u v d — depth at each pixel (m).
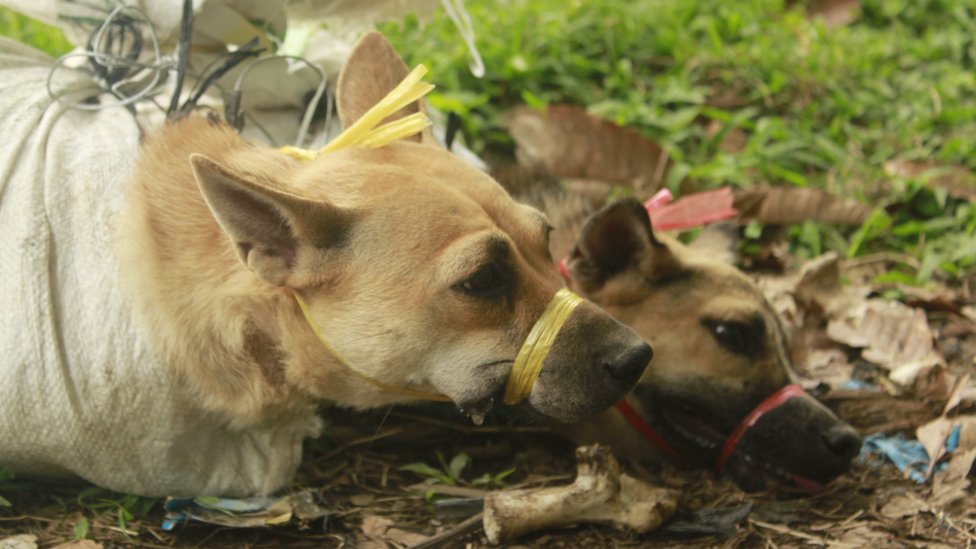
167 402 1.56
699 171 2.10
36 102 1.64
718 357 1.67
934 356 1.82
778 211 2.05
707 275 1.69
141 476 1.58
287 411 1.58
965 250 2.00
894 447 1.71
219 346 1.55
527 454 1.72
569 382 1.51
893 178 2.11
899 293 1.94
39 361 1.54
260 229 1.50
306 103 1.77
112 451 1.56
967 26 2.72
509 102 2.25
